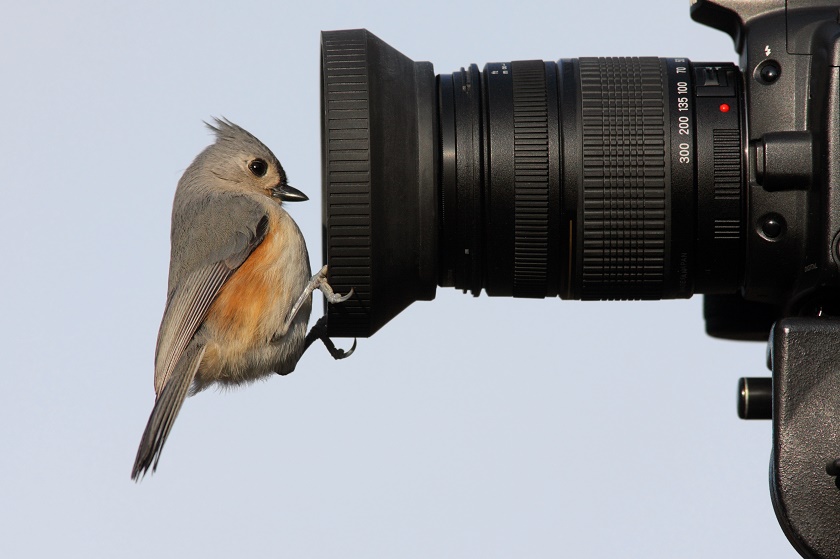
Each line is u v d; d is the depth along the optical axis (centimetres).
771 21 768
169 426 839
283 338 896
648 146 795
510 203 809
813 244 732
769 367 741
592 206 798
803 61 756
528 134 809
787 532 680
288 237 902
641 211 796
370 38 816
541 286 838
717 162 786
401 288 838
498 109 816
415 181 820
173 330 887
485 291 856
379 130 793
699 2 792
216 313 883
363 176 776
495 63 853
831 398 683
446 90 834
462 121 821
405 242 821
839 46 707
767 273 775
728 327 938
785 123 757
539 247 818
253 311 884
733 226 786
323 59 797
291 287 895
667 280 810
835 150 704
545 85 823
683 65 820
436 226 825
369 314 808
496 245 820
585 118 804
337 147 776
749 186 771
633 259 805
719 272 802
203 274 888
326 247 851
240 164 997
